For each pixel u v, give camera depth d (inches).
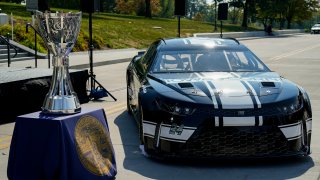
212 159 188.1
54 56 156.0
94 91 361.4
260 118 182.2
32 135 148.5
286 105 188.7
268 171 184.9
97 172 157.1
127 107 315.9
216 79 211.5
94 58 753.0
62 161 145.3
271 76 222.5
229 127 182.1
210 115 182.5
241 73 227.0
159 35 1418.6
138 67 264.5
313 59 781.9
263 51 1012.5
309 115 200.1
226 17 818.2
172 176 179.3
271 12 2701.8
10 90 274.4
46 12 153.8
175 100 189.3
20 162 150.2
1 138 237.9
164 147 188.7
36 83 293.7
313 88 430.6
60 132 145.1
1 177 176.6
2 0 2240.4
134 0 3211.1
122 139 236.5
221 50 249.1
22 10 1433.3
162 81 211.5
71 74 328.5
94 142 161.0
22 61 673.6
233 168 188.4
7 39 538.3
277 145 186.5
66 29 153.7
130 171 184.7
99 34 1117.1
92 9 377.4
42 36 155.1
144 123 197.6
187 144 184.2
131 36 1250.0
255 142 184.1
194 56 242.5
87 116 158.7
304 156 204.2
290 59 782.5
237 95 190.5
